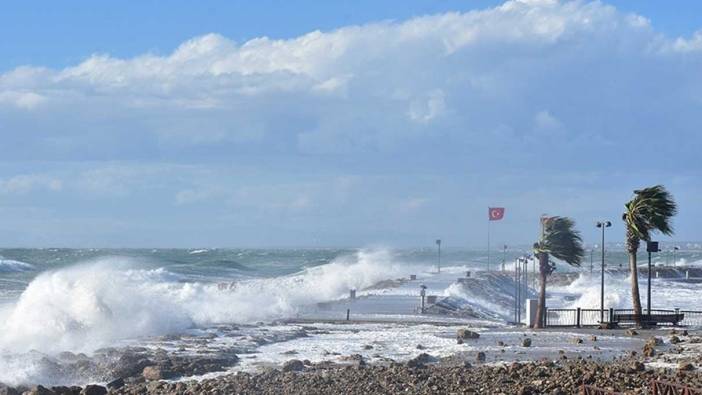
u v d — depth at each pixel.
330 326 52.66
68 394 28.45
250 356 38.38
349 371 32.56
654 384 25.92
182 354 37.91
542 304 53.62
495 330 50.00
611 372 30.53
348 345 42.56
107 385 30.69
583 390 26.23
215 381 30.44
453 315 62.56
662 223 53.66
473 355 38.06
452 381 29.72
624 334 47.22
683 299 83.12
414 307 65.81
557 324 56.03
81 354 36.38
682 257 197.50
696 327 52.69
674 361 35.06
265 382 30.08
